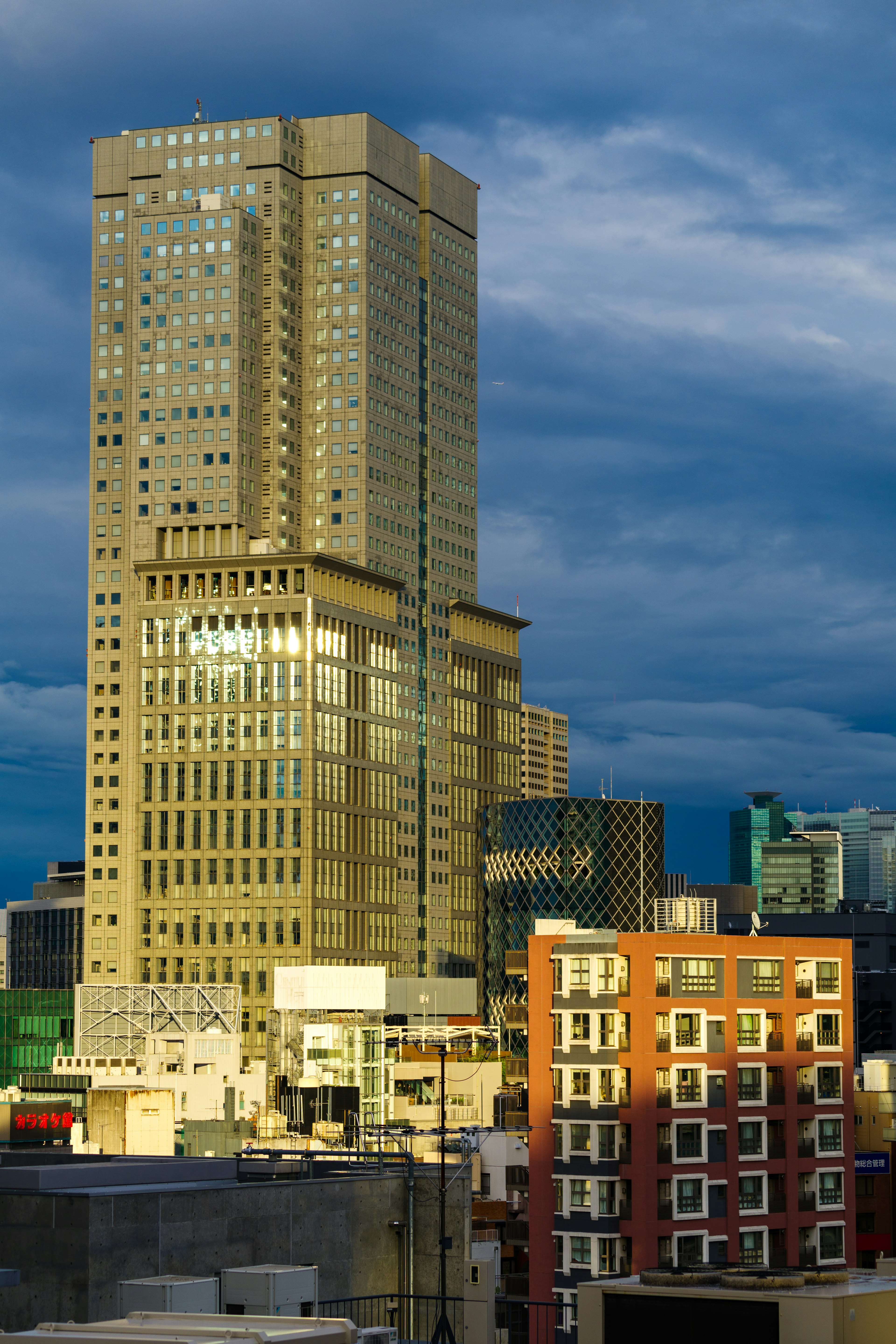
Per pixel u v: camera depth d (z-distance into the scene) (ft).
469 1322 211.61
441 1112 330.75
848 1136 575.79
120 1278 205.46
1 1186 219.61
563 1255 538.47
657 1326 184.55
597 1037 540.93
